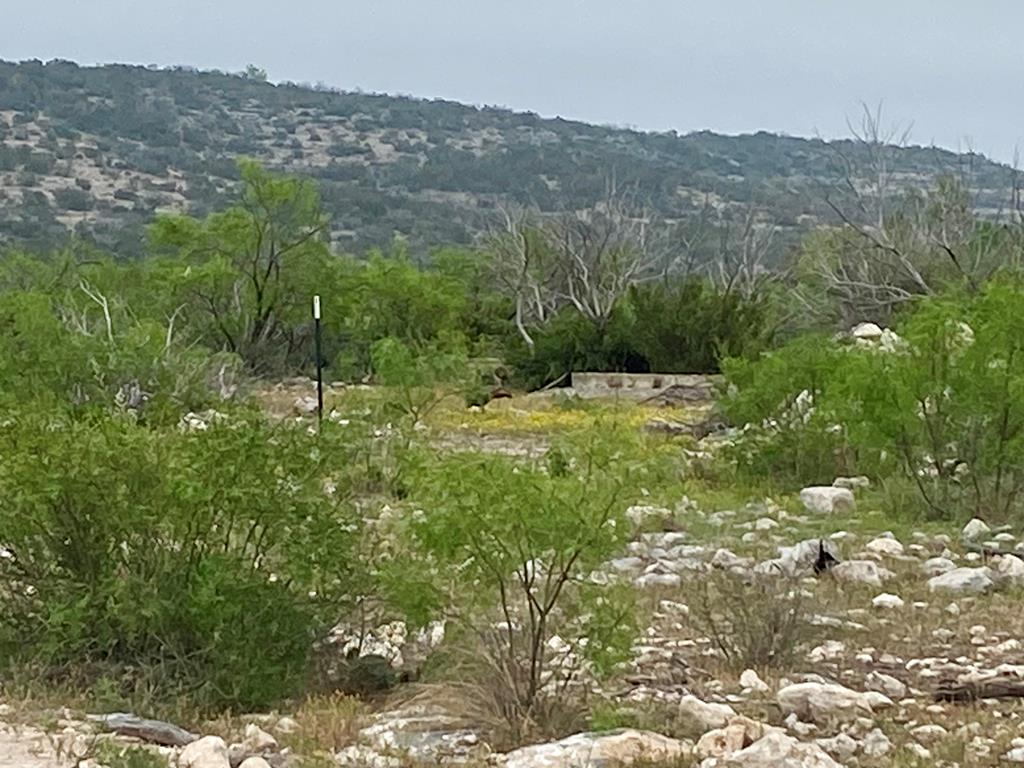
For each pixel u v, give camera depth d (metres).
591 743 7.76
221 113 110.75
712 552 13.55
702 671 9.59
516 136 111.00
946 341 15.94
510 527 8.30
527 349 36.44
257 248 37.62
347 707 8.84
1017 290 16.59
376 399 21.91
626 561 12.95
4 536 9.38
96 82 108.81
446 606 9.01
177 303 36.66
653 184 85.62
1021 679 9.27
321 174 97.19
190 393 23.84
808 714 8.52
